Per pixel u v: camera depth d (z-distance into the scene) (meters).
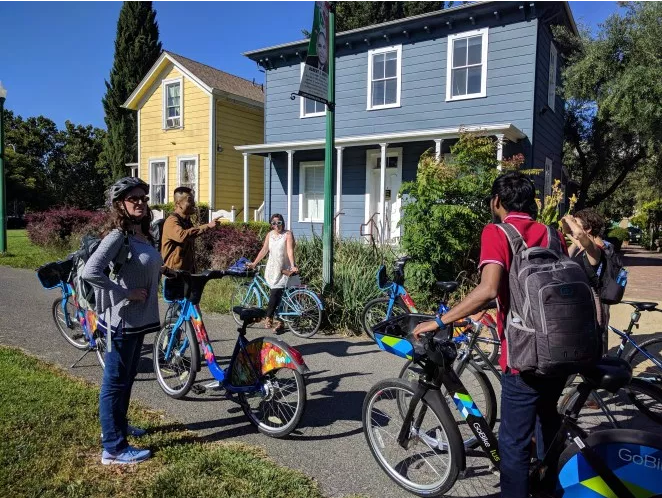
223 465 3.31
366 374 5.38
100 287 3.21
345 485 3.20
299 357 3.77
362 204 15.27
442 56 13.66
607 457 2.45
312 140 15.99
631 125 12.30
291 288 7.41
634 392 3.54
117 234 3.27
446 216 7.82
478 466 3.50
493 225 2.61
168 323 4.72
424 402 3.11
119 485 3.07
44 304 8.45
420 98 14.10
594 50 12.75
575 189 22.23
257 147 16.25
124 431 3.42
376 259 8.62
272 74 17.06
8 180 41.84
